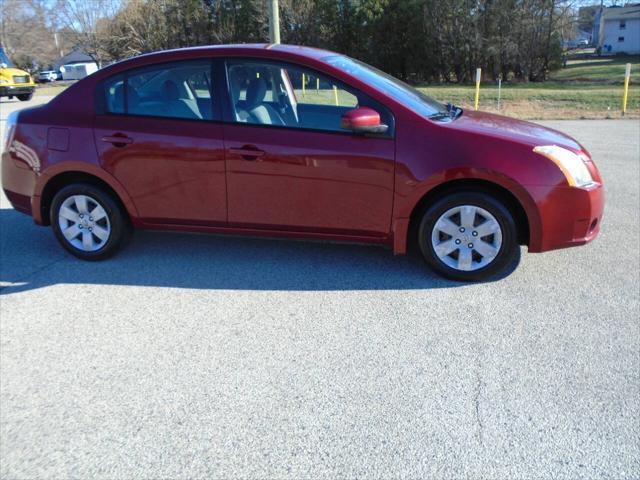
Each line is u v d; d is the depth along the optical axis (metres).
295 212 4.27
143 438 2.63
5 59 25.00
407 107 4.07
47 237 5.49
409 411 2.77
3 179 4.85
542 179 3.88
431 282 4.24
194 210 4.45
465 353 3.27
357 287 4.18
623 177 7.59
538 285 4.15
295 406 2.83
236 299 4.03
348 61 4.67
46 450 2.56
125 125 4.42
